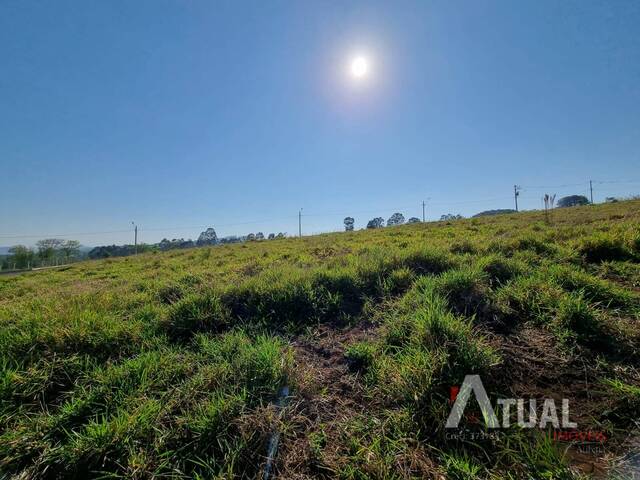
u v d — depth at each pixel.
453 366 2.29
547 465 1.65
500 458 1.74
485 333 2.86
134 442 1.94
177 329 3.54
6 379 2.42
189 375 2.62
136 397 2.36
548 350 2.57
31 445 1.95
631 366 2.31
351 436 1.98
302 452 1.89
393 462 1.77
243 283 4.57
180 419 2.08
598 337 2.61
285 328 3.48
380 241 9.84
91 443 1.92
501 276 4.03
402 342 2.83
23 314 3.88
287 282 4.34
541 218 12.56
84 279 9.71
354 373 2.61
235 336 3.25
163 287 5.25
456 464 1.70
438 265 4.75
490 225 11.90
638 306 3.05
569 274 3.69
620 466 1.64
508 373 2.34
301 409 2.23
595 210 14.02
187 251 17.66
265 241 18.66
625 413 1.95
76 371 2.68
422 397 2.11
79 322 3.30
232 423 2.03
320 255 8.42
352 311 3.77
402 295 3.93
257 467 1.81
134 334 3.26
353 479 1.71
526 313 3.12
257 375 2.46
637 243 4.74
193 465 1.86
